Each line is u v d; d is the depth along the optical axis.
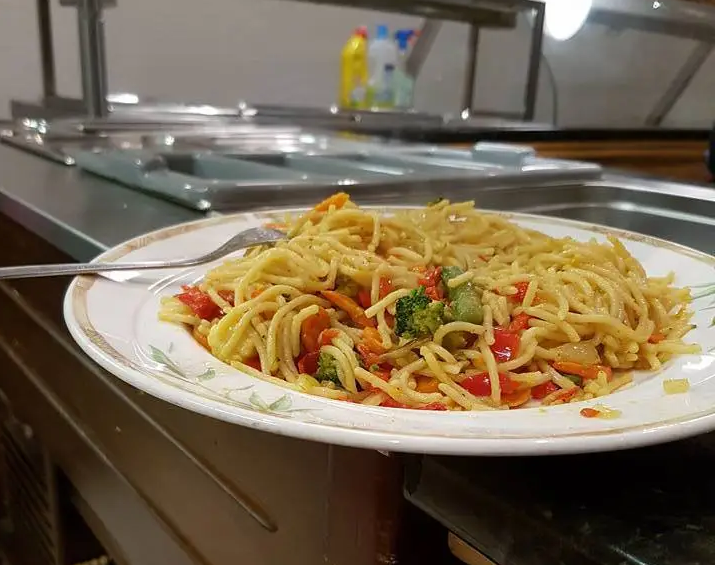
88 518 1.19
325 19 3.10
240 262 0.74
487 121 2.68
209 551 0.76
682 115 2.90
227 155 1.51
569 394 0.58
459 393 0.58
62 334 1.05
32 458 1.35
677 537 0.40
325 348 0.62
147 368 0.49
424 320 0.62
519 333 0.64
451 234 0.87
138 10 2.67
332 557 0.57
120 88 2.70
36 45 2.55
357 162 1.56
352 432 0.40
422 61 3.25
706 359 0.56
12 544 1.61
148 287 0.67
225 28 2.87
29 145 1.64
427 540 0.53
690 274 0.76
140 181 1.18
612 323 0.62
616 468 0.46
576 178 1.46
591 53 3.02
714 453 0.48
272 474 0.63
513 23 2.71
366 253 0.74
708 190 1.35
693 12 2.43
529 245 0.85
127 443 0.91
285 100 3.09
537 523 0.42
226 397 0.45
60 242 0.98
